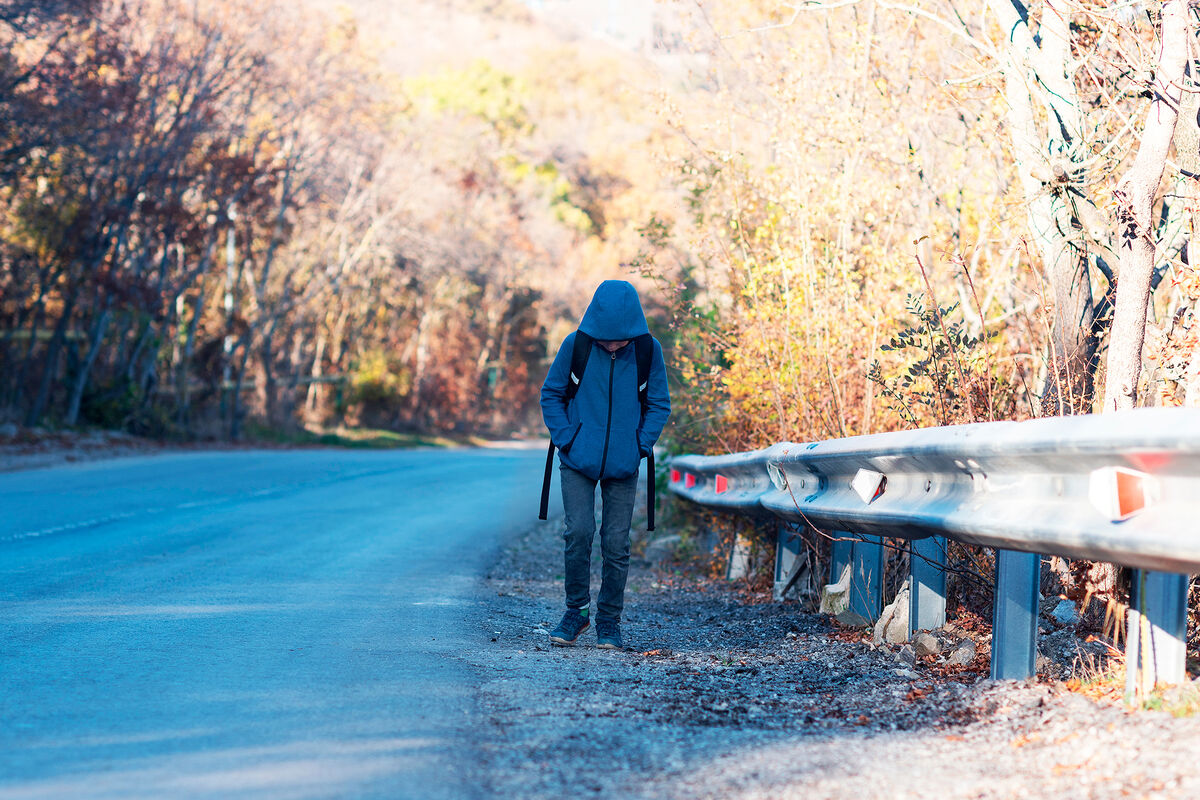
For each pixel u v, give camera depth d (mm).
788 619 6305
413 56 80750
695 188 9648
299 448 38875
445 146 55969
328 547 9977
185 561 8516
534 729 3516
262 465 24500
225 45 31703
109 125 26938
